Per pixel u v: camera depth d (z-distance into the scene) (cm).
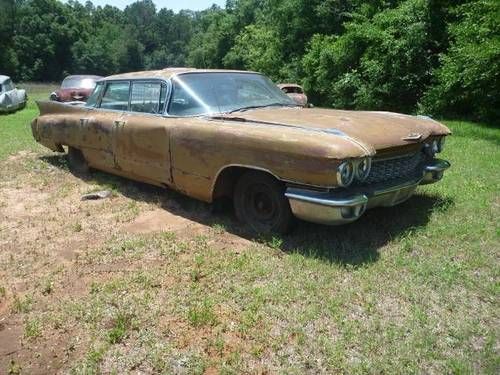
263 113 499
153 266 409
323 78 2133
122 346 304
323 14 2473
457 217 493
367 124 451
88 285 381
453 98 1404
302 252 423
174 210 548
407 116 526
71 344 308
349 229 468
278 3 2838
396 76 1705
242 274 386
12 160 821
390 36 1686
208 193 485
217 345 299
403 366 279
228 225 493
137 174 577
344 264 398
